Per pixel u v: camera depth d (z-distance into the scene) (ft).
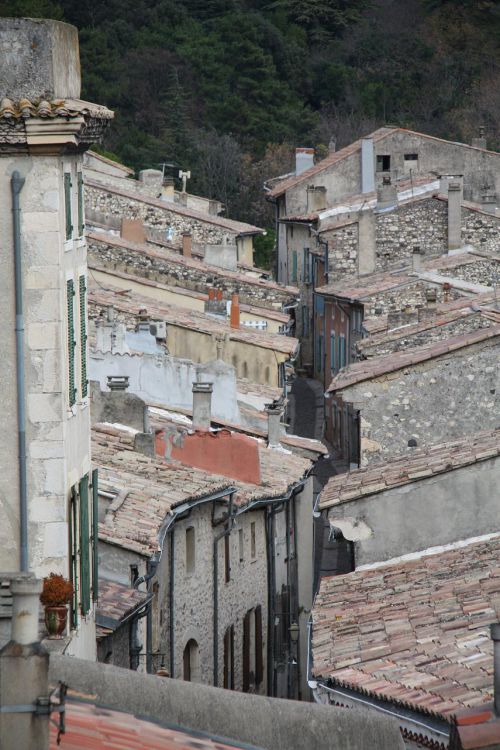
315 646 189.57
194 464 326.03
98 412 306.96
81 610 201.77
